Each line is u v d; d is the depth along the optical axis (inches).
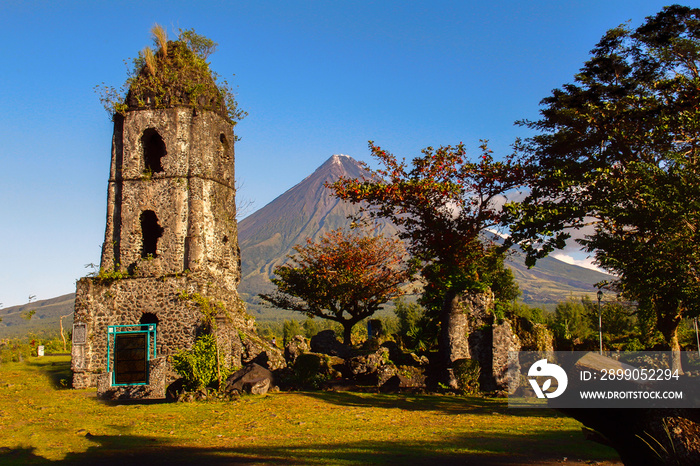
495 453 530.9
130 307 1248.8
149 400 989.8
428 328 1429.6
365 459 507.2
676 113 877.2
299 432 666.2
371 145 1049.5
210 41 1444.4
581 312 2728.8
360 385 1088.2
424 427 690.8
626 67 1004.6
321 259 1621.6
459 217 1075.3
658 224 704.4
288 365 1208.8
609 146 979.9
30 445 585.0
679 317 997.8
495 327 1065.5
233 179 1470.2
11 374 1302.9
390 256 1633.9
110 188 1342.3
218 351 1047.0
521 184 1048.8
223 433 667.4
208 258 1307.8
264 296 1727.4
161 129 1334.9
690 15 952.9
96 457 530.0
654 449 208.5
